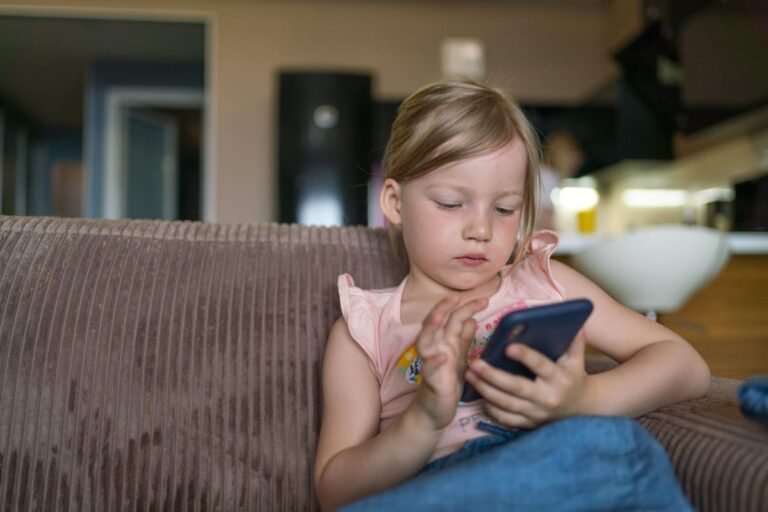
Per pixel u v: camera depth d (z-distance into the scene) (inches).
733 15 103.6
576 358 25.7
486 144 30.1
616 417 24.7
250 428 32.4
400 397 31.4
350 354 32.5
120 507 30.8
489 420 29.0
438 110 31.4
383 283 37.0
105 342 32.7
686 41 118.6
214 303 34.5
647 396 28.0
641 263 75.3
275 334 34.2
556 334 24.1
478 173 30.0
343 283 34.7
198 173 341.7
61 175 318.3
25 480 30.5
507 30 180.4
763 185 106.3
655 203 159.6
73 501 30.6
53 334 32.4
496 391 25.3
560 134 169.2
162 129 231.5
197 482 31.4
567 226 166.4
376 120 171.5
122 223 37.0
